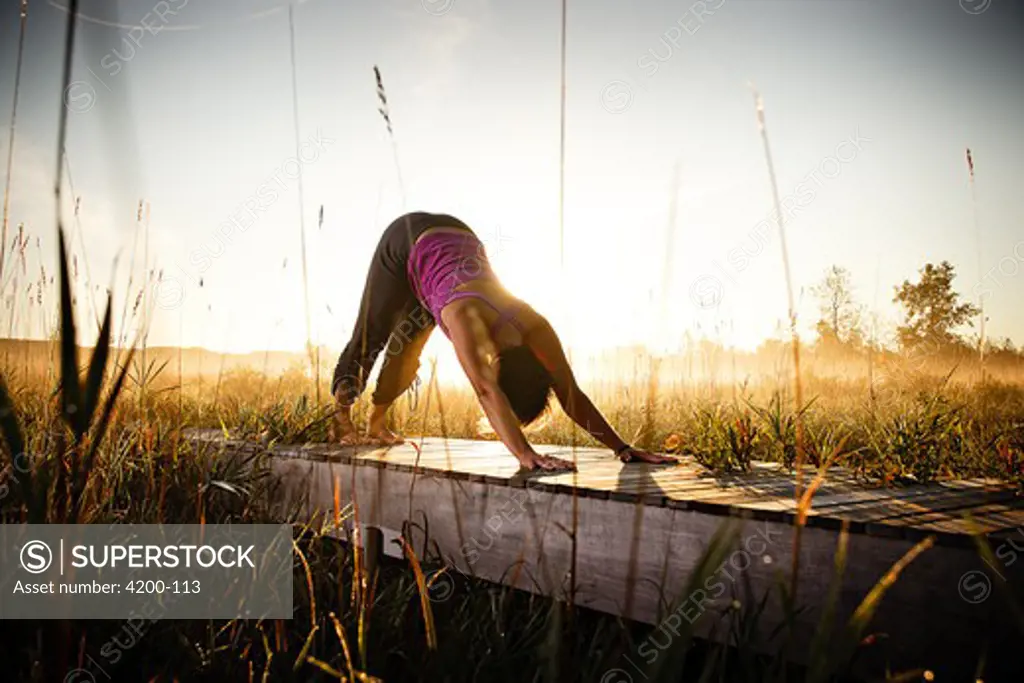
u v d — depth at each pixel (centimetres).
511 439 276
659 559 196
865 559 161
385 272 382
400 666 192
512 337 301
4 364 292
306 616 225
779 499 198
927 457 248
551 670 154
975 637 146
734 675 172
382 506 288
